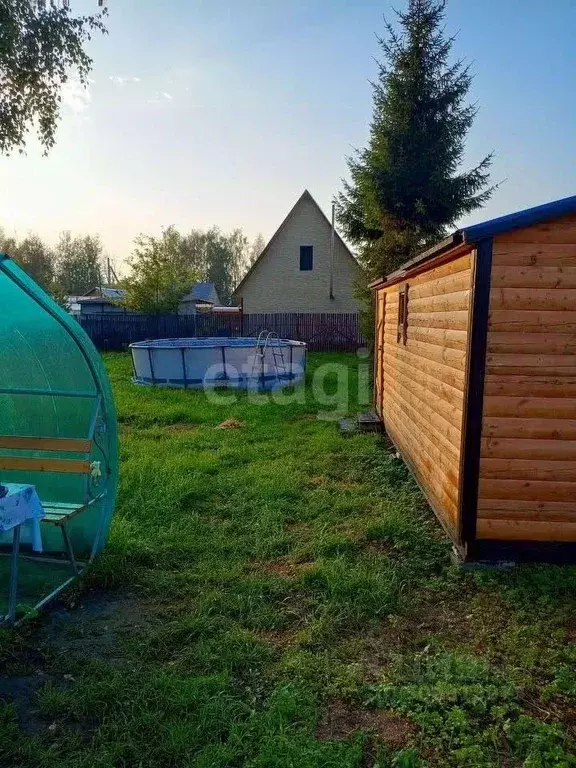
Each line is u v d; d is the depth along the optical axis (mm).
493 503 3859
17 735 2381
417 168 15203
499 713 2451
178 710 2510
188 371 12766
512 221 3510
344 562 3965
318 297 26547
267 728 2375
